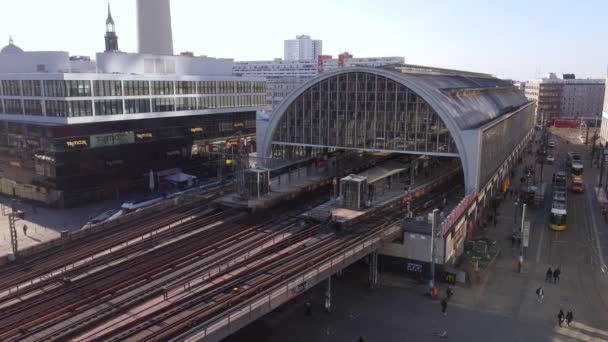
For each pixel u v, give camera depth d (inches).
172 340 1208.8
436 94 2805.1
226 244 2073.1
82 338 1328.7
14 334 1382.9
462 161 2687.0
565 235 2731.3
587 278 2161.7
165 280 1701.5
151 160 3636.8
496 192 3452.3
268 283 1632.6
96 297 1590.8
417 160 3371.1
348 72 2950.3
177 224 2362.2
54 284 1712.6
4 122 3383.4
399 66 3312.0
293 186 2920.8
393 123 2891.2
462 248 2455.7
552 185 3885.3
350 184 2488.9
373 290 2026.3
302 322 1779.0
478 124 3075.8
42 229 2755.9
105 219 2854.3
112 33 4237.2
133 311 1476.4
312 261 1845.5
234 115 4311.0
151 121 3587.6
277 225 2319.1
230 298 1536.7
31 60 3582.7
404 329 1726.1
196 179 3777.1
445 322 1775.3
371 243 1935.3
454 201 2731.3
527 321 1784.0
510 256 2410.2
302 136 3208.7
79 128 3147.1
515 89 6161.4
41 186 3225.9
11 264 1913.1
